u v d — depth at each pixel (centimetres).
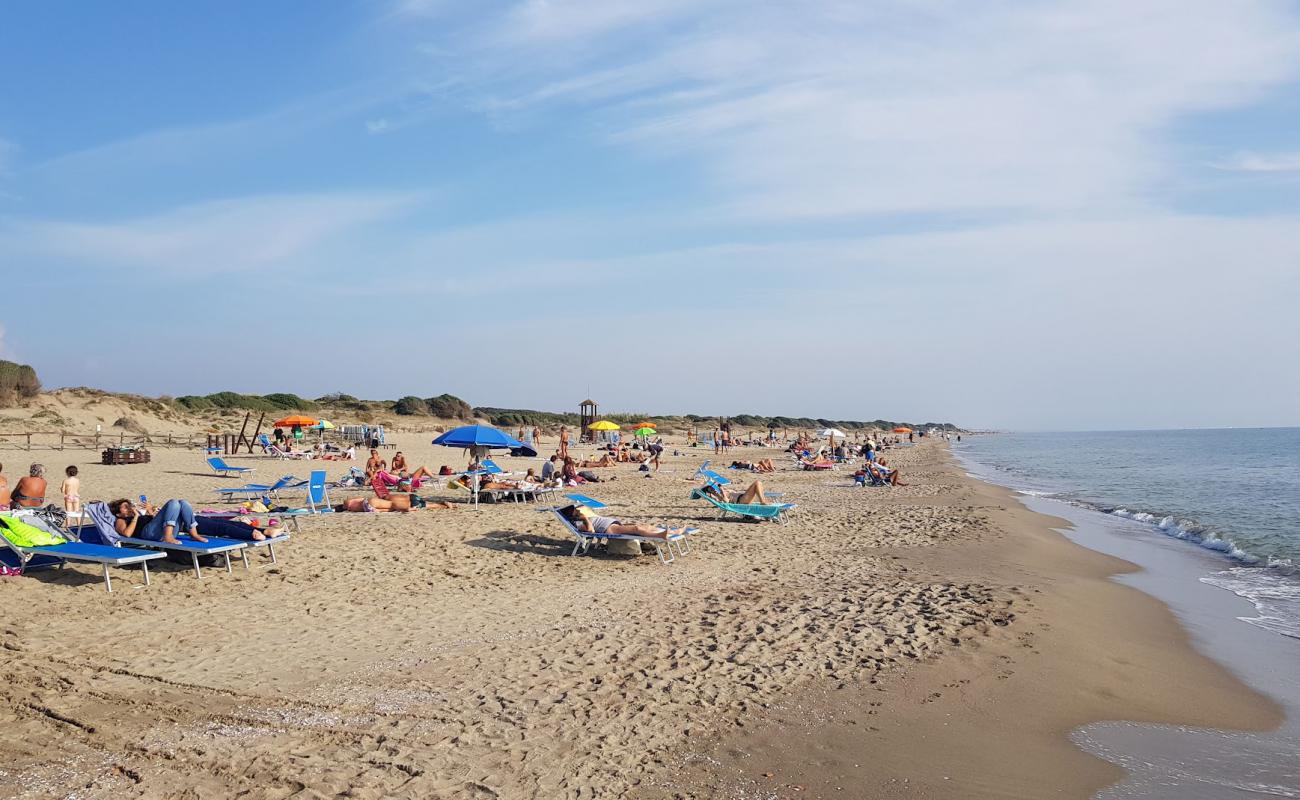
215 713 538
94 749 476
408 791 435
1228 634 884
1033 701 622
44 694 560
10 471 2350
